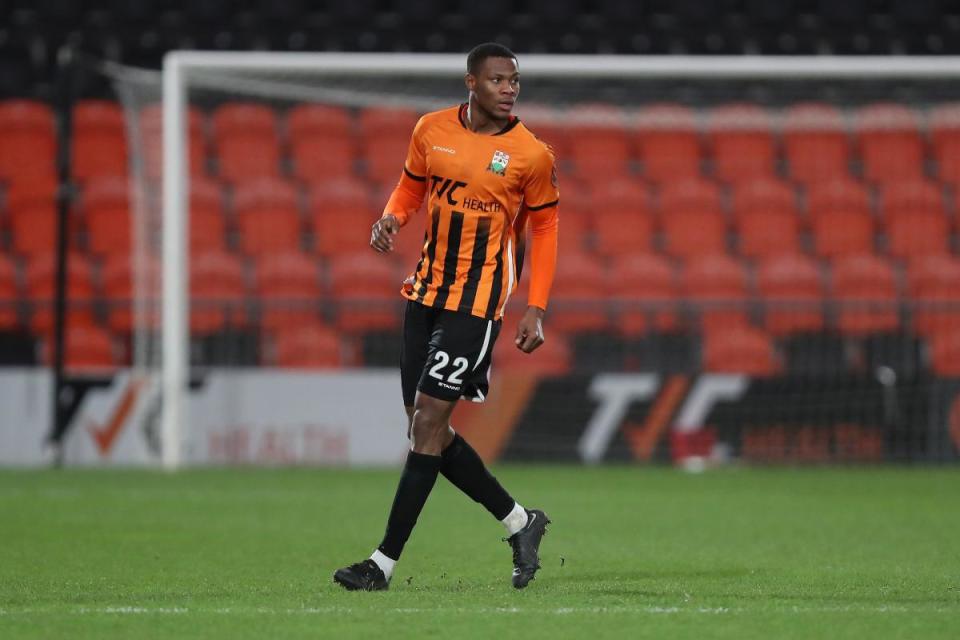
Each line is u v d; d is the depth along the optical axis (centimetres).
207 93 6544
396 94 6331
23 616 1778
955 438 5275
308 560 2564
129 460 5191
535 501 3953
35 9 7444
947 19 7431
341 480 4641
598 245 6331
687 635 1641
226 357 5553
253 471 4991
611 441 5344
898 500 4022
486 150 2103
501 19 7488
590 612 1812
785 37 7438
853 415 5291
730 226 6397
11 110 6806
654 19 7469
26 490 4191
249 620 1739
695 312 5775
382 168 6694
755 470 5125
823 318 5712
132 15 7431
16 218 6331
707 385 5341
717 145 6775
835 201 6353
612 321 5766
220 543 2872
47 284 5953
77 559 2569
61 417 5141
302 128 6744
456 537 3033
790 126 6525
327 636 1627
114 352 5784
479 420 5341
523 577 2127
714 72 5197
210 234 6219
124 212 6300
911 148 6569
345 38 7481
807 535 3088
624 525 3309
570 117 6525
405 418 5294
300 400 5269
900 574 2338
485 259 2117
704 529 3216
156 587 2145
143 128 5556
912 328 5603
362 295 5906
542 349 5684
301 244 6284
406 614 1788
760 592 2069
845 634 1655
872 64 5200
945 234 6338
